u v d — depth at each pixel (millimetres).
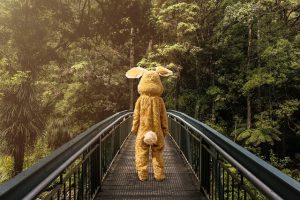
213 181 5473
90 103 24031
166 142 13281
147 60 23031
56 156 3193
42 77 18328
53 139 19094
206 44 25062
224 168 4648
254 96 25000
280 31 23719
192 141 7922
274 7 23312
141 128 6523
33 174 2578
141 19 19828
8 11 14898
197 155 7133
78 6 18625
